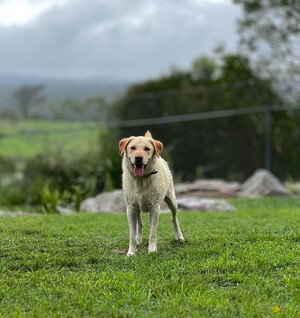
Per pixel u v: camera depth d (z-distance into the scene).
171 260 7.63
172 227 10.75
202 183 20.45
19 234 9.54
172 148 24.98
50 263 7.71
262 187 19.64
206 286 6.83
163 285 6.76
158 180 8.13
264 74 28.80
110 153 20.00
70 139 30.25
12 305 6.23
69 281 6.93
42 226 10.67
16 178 27.67
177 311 5.99
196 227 10.74
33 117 47.72
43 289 6.67
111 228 10.53
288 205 16.81
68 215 13.41
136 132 27.88
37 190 20.34
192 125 26.78
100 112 31.50
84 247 8.58
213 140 26.41
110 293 6.46
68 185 20.19
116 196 15.97
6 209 20.06
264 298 6.36
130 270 7.45
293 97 26.83
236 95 26.81
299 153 25.62
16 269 7.56
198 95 27.47
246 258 7.68
